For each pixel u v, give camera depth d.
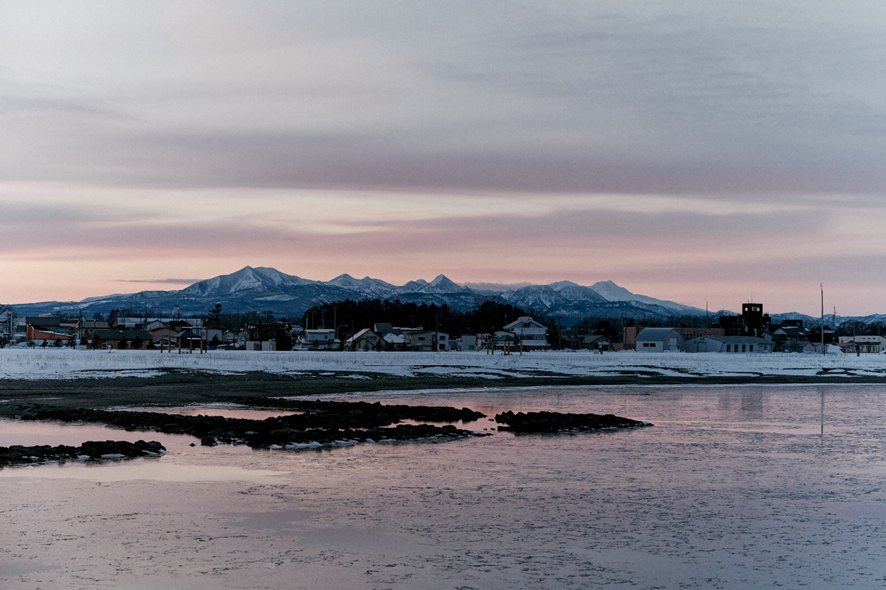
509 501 33.50
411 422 60.09
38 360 94.88
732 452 46.91
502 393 89.38
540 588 23.17
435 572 24.44
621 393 91.06
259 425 51.56
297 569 24.53
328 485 36.16
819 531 29.31
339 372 103.25
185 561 25.11
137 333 180.62
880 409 73.81
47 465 39.69
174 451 44.50
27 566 24.38
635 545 27.41
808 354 182.00
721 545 27.47
